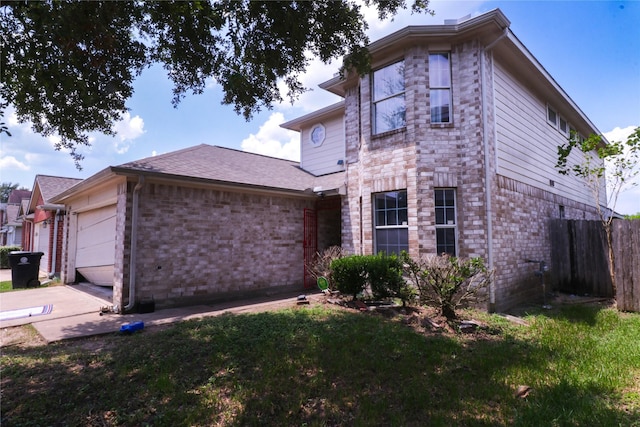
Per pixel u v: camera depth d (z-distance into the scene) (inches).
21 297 350.9
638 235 287.4
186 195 318.7
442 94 308.8
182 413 120.8
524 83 376.2
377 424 115.6
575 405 125.4
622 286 292.7
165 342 193.0
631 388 140.9
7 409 122.7
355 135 389.7
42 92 206.8
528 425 113.0
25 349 189.8
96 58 193.2
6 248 756.6
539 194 390.3
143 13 188.1
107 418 119.0
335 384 145.6
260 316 249.6
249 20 209.9
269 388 139.6
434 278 245.3
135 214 282.8
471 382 147.6
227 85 231.5
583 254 371.6
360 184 372.2
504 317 261.3
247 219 363.9
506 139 327.0
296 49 223.3
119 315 269.4
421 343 193.3
